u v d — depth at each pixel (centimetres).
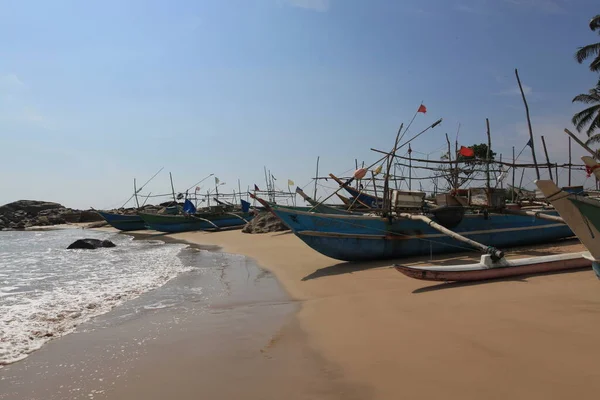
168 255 2161
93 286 1244
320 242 1380
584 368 443
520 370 455
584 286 798
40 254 2391
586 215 795
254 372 535
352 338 634
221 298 1033
